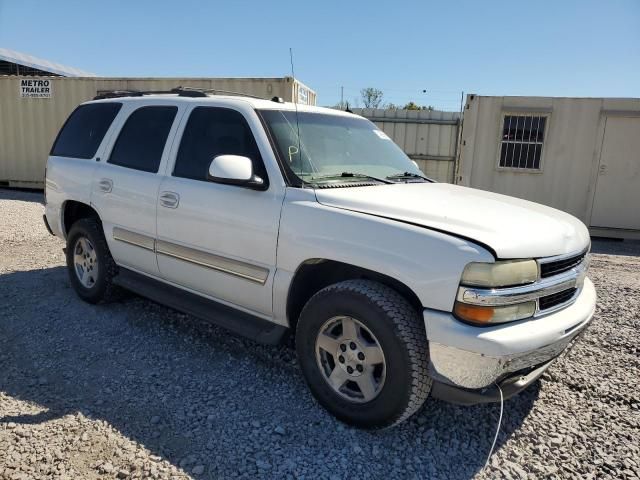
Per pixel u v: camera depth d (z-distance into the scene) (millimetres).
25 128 13266
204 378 3471
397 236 2695
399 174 3918
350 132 4031
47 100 12977
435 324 2537
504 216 2941
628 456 2816
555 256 2799
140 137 4289
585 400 3395
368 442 2838
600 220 11211
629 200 10984
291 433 2883
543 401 3369
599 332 4590
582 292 3244
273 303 3230
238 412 3070
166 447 2713
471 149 11492
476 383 2520
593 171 11039
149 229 3984
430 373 2607
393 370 2670
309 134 3635
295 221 3064
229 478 2504
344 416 2934
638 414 3242
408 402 2660
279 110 3652
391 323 2652
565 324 2748
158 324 4367
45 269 5934
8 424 2842
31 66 21656
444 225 2695
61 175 4922
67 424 2875
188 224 3654
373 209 2914
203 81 11805
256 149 3375
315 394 3082
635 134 10727
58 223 5051
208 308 3732
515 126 11273
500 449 2852
